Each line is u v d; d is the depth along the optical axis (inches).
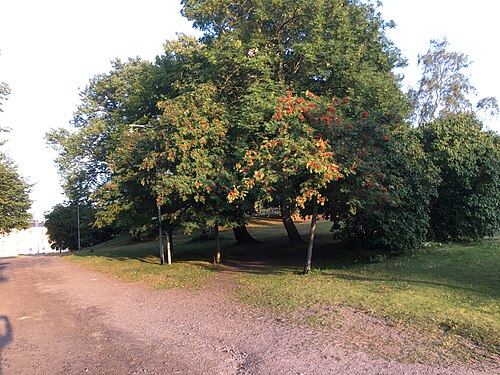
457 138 606.9
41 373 198.7
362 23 652.7
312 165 358.9
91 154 1424.7
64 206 2190.0
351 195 430.0
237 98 629.6
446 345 208.5
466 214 607.8
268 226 1392.7
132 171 653.3
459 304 280.5
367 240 584.4
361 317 270.2
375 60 667.4
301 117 413.7
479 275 378.9
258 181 394.0
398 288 346.6
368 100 577.3
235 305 335.3
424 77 1457.9
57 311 354.0
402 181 510.0
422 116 1437.0
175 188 529.0
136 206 716.7
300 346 218.4
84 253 1312.7
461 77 1427.2
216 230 690.8
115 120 930.1
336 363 191.2
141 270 642.8
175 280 513.3
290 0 604.7
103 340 252.8
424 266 451.5
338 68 581.9
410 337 223.9
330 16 620.7
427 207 601.9
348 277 430.0
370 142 445.7
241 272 549.6
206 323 280.7
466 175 589.6
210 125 548.1
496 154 629.3
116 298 408.5
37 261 1080.2
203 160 522.3
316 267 538.9
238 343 231.0
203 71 624.7
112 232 2233.0
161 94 686.5
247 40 632.4
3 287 533.6
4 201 1239.5
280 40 655.1
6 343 255.1
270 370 186.5
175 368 196.5
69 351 233.0
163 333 261.0
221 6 690.8
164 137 556.7
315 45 577.0
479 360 187.6
